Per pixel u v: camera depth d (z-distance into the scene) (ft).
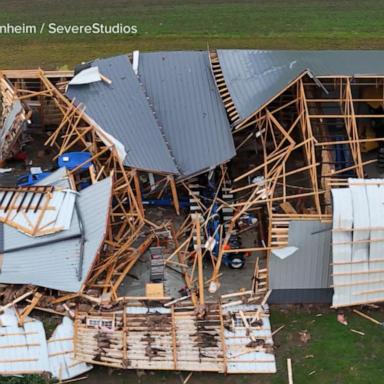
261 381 65.92
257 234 84.07
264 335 69.46
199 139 86.53
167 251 81.20
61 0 157.17
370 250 71.05
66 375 66.13
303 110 85.56
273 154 83.97
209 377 66.54
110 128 85.81
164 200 89.04
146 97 91.56
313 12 149.69
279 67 92.63
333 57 96.78
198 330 69.05
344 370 67.15
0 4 154.81
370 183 72.69
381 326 72.13
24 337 67.77
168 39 137.28
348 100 87.92
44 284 71.87
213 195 87.20
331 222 71.36
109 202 76.54
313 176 77.87
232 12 150.00
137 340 68.03
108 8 152.76
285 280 73.51
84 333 68.74
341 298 72.43
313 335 71.26
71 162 85.71
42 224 76.84
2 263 74.64
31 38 138.51
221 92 92.17
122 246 79.36
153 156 83.46
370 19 145.79
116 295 73.67
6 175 94.84
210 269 79.25
